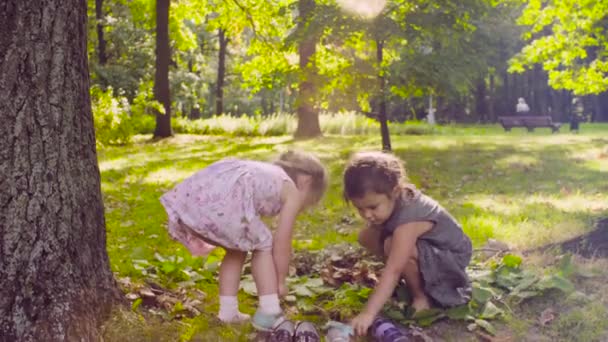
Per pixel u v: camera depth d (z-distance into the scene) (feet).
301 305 13.30
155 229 22.48
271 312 11.57
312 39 43.70
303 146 62.03
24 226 10.24
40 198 10.39
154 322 11.57
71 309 10.30
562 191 28.73
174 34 94.68
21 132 10.32
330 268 15.47
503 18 50.62
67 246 10.64
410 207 12.03
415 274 12.57
